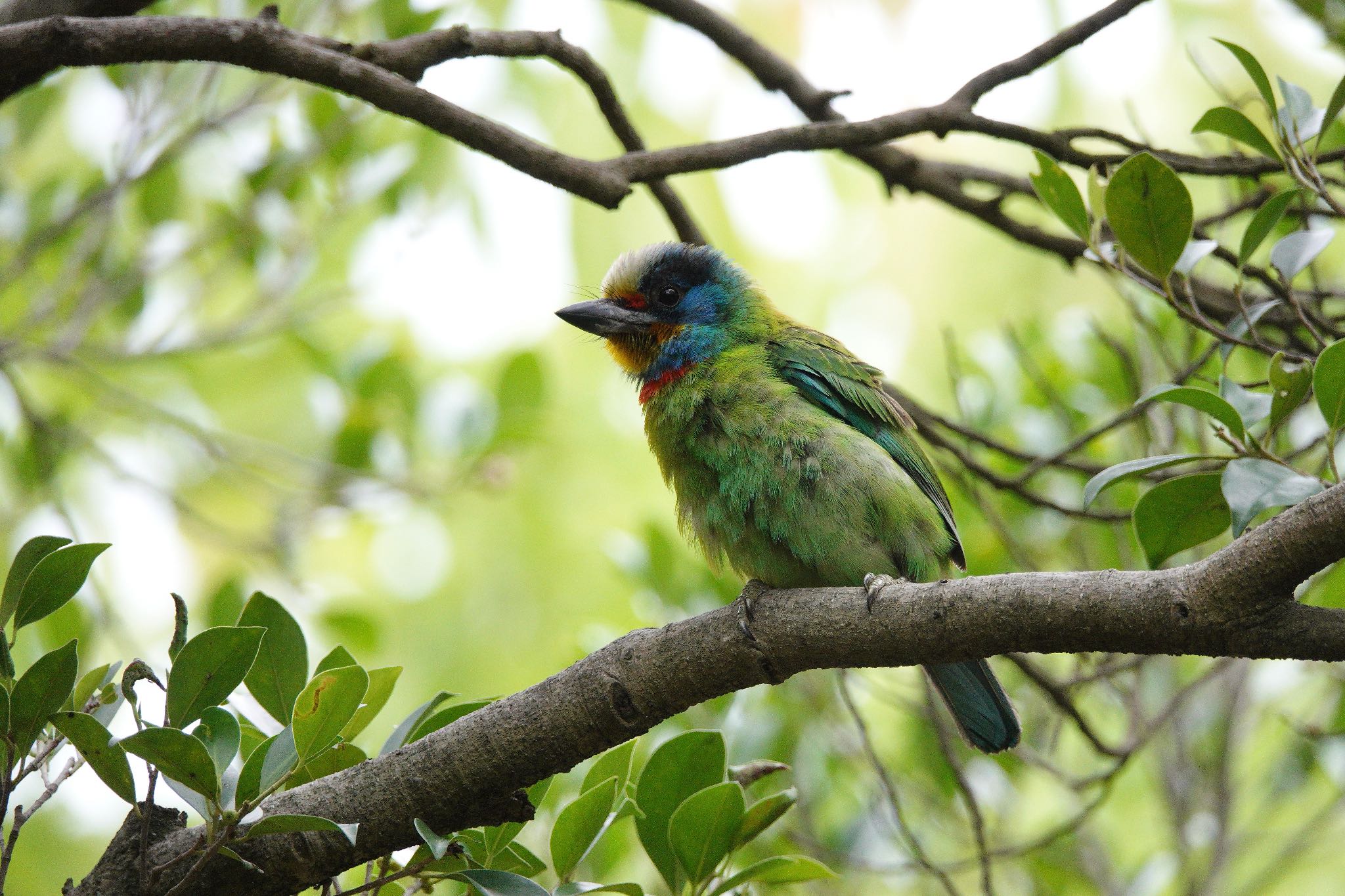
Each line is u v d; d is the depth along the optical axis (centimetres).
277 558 1290
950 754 939
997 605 575
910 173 1046
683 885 627
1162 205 702
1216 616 530
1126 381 1020
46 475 1228
